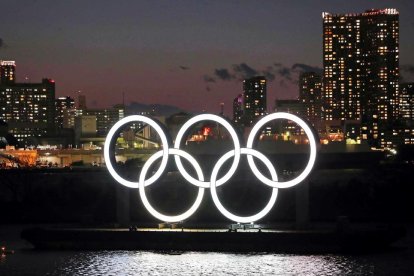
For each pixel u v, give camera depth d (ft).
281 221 538.47
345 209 604.49
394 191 645.10
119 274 372.38
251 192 595.06
